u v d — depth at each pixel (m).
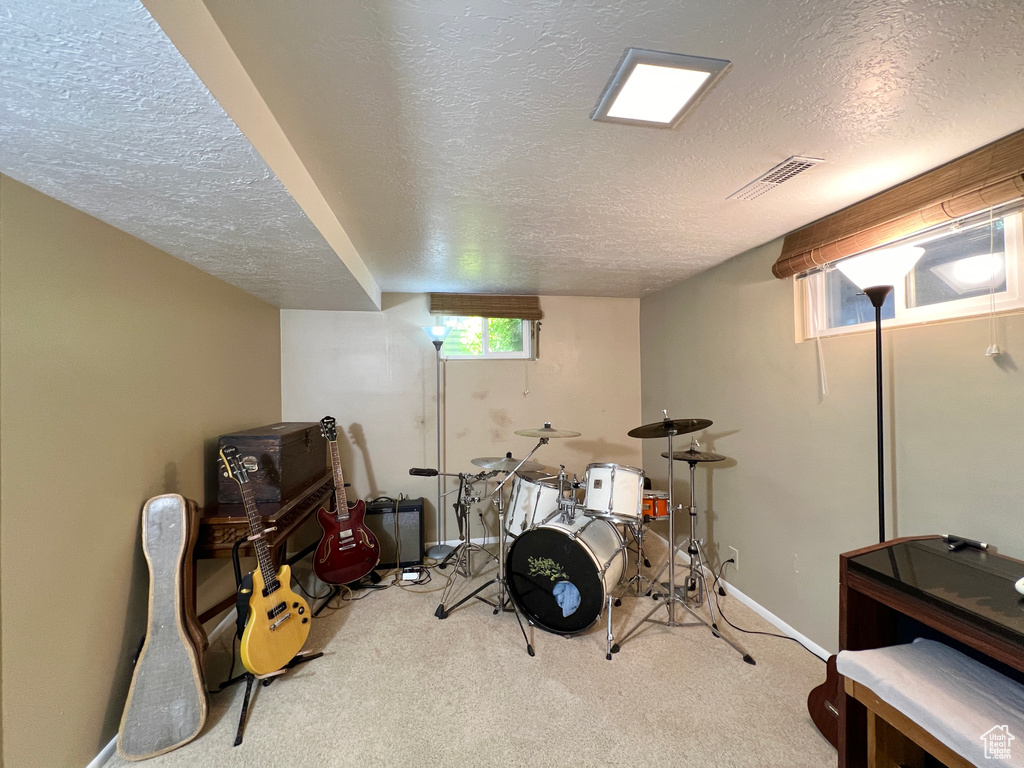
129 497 1.78
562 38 0.96
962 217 1.55
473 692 2.01
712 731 1.76
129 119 0.99
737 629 2.47
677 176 1.64
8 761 1.28
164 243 1.88
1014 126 1.34
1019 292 1.46
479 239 2.35
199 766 1.62
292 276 2.44
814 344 2.22
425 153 1.45
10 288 1.30
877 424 1.81
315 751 1.69
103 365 1.65
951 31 0.94
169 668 1.73
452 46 0.97
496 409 3.87
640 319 4.11
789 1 0.87
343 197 1.79
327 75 1.07
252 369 2.95
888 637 1.64
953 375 1.63
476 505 3.82
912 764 1.43
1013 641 1.09
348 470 3.62
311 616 2.68
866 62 1.05
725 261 2.86
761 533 2.59
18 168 1.22
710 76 1.09
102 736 1.63
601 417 4.06
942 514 1.68
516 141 1.38
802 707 1.89
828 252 2.01
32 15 0.69
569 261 2.81
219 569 2.56
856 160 1.54
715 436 3.01
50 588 1.42
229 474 2.10
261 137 1.16
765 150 1.46
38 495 1.39
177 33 0.77
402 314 3.70
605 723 1.81
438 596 2.94
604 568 2.31
